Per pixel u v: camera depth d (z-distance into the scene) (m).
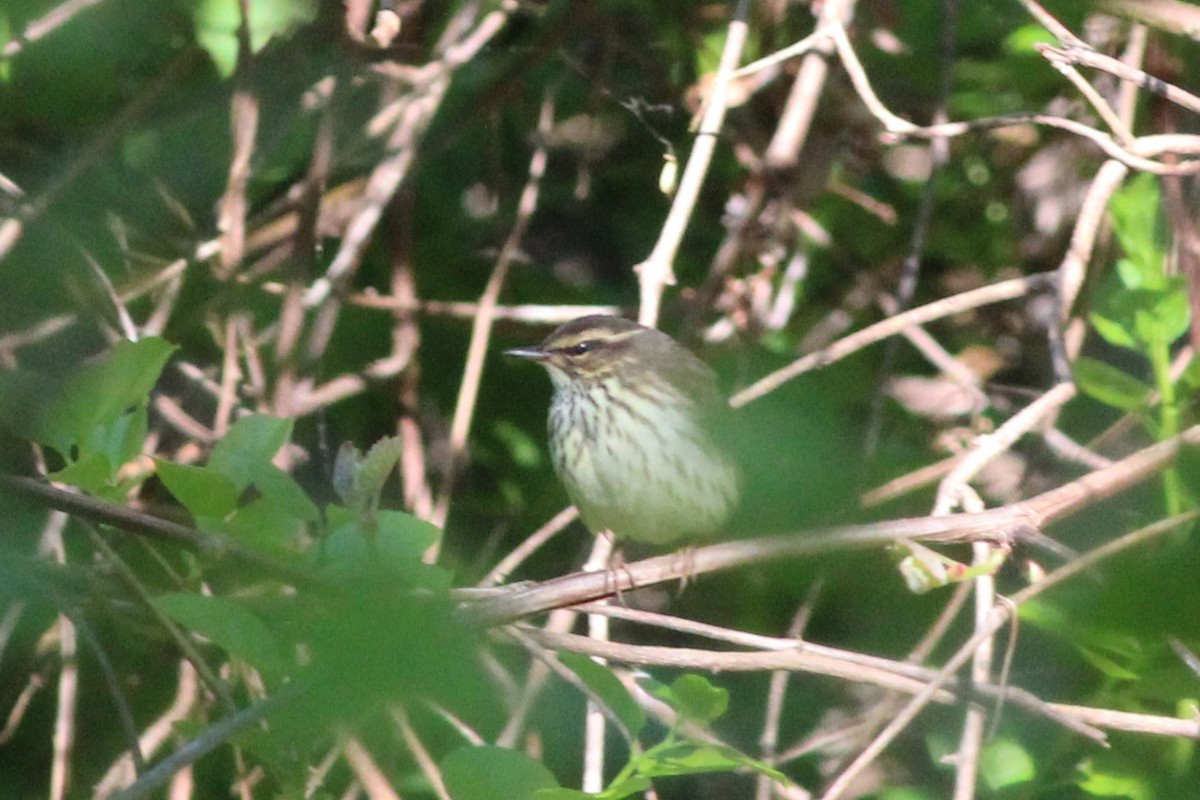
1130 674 6.60
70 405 6.27
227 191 10.73
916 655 9.02
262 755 5.77
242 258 11.20
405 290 12.24
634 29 13.48
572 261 13.77
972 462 7.98
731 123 12.82
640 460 10.10
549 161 13.82
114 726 10.87
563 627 10.50
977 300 9.62
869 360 12.70
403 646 3.79
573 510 10.88
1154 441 8.20
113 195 11.53
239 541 5.58
